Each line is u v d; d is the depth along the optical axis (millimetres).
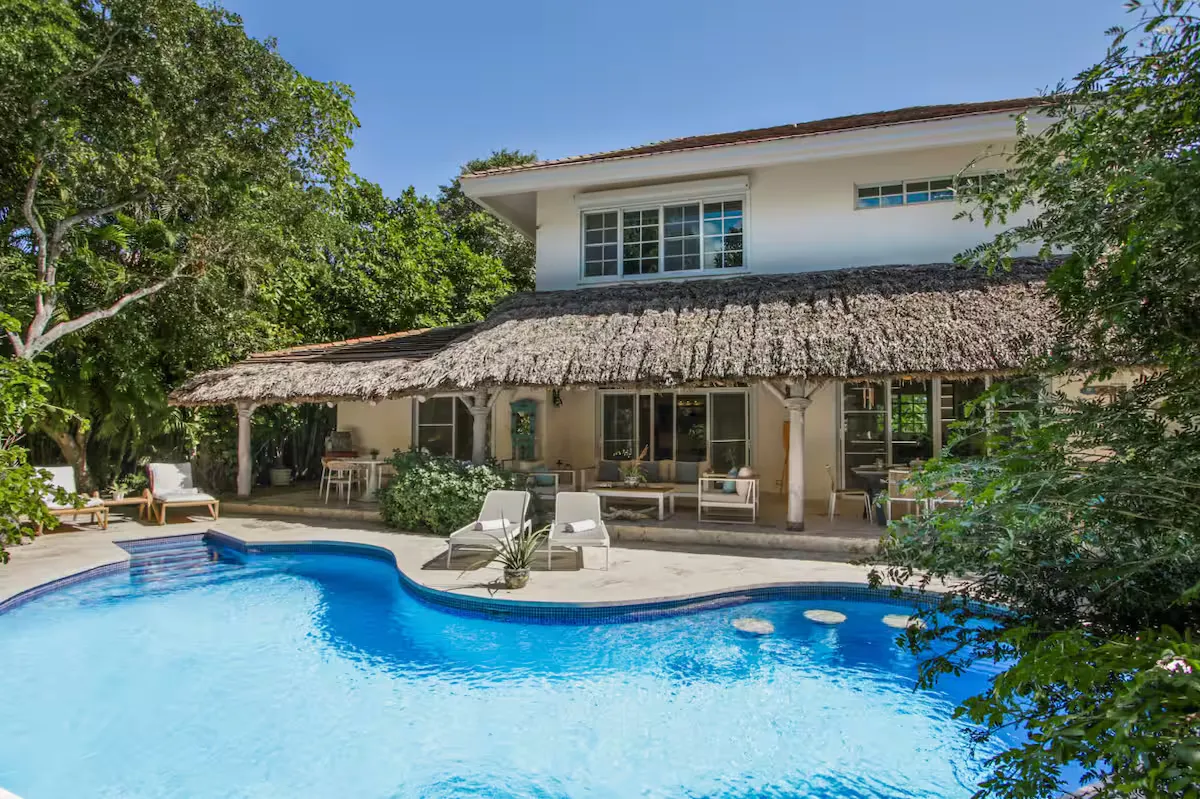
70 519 13641
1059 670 2379
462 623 8555
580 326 13094
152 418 16344
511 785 5203
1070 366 3502
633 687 6867
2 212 13945
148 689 6848
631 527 12328
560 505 10773
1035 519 2633
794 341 11055
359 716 6309
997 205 3748
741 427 16609
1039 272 11742
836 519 13047
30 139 12117
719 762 5504
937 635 3680
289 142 16375
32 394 6602
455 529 12609
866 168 14125
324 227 18234
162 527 13500
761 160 13703
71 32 11820
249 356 17969
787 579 9359
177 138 14633
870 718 6199
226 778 5289
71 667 7363
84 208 14188
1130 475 2656
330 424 22766
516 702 6582
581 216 15992
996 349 9891
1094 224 3043
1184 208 2430
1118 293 3006
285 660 7594
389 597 9836
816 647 7746
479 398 13477
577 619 8383
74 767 5418
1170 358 3004
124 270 14422
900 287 12102
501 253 34344
